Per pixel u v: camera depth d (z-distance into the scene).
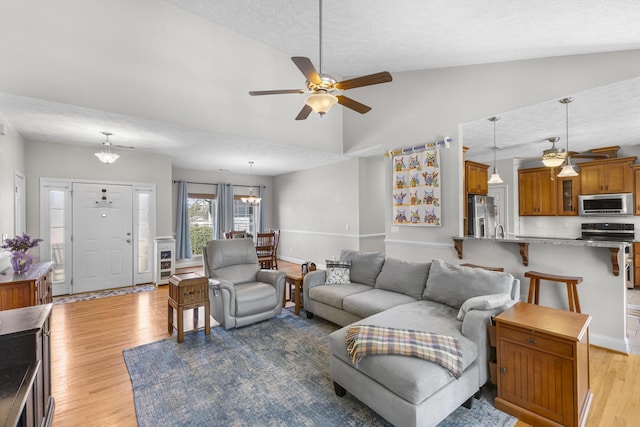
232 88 4.35
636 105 3.49
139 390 2.22
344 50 3.79
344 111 5.79
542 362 1.83
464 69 3.95
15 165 3.96
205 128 4.09
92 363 2.64
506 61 3.56
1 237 3.40
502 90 3.60
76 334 3.28
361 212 6.23
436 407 1.73
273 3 3.05
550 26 2.50
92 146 4.98
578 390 1.72
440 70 4.21
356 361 1.89
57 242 4.77
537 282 3.04
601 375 2.39
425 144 4.31
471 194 4.86
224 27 4.26
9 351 1.44
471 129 4.51
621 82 2.84
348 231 6.40
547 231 6.27
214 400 2.11
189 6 3.67
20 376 1.30
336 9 2.79
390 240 4.86
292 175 8.02
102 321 3.67
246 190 8.41
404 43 3.36
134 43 3.53
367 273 3.61
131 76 3.50
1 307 2.85
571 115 3.84
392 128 4.88
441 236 4.19
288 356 2.74
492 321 2.19
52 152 4.70
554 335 1.77
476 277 2.64
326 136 5.56
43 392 1.75
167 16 3.77
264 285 3.71
